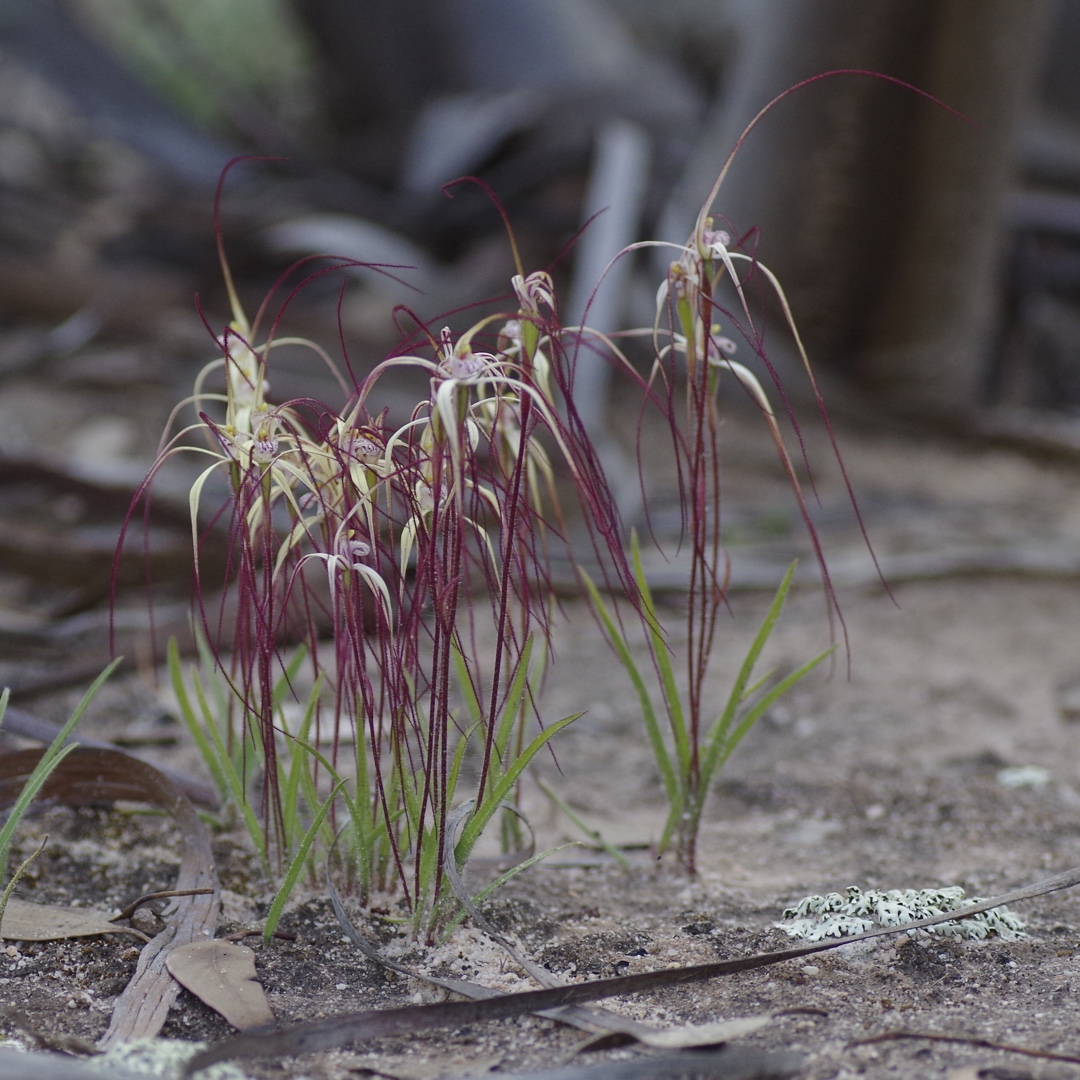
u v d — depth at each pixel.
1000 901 2.28
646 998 2.27
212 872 2.32
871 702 2.61
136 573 2.73
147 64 7.33
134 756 2.36
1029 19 4.07
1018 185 5.91
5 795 2.37
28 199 5.60
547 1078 2.20
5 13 5.45
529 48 5.89
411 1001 2.27
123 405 4.05
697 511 2.32
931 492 3.96
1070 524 3.68
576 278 4.57
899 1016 2.25
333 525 2.30
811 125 4.16
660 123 5.44
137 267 5.19
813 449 4.30
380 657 2.29
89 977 2.28
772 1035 2.23
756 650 2.35
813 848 2.41
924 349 4.48
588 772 2.50
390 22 6.14
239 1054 2.19
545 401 2.26
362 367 4.30
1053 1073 2.20
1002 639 2.74
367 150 5.90
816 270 4.36
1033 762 2.52
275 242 4.83
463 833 2.29
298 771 2.33
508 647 2.31
